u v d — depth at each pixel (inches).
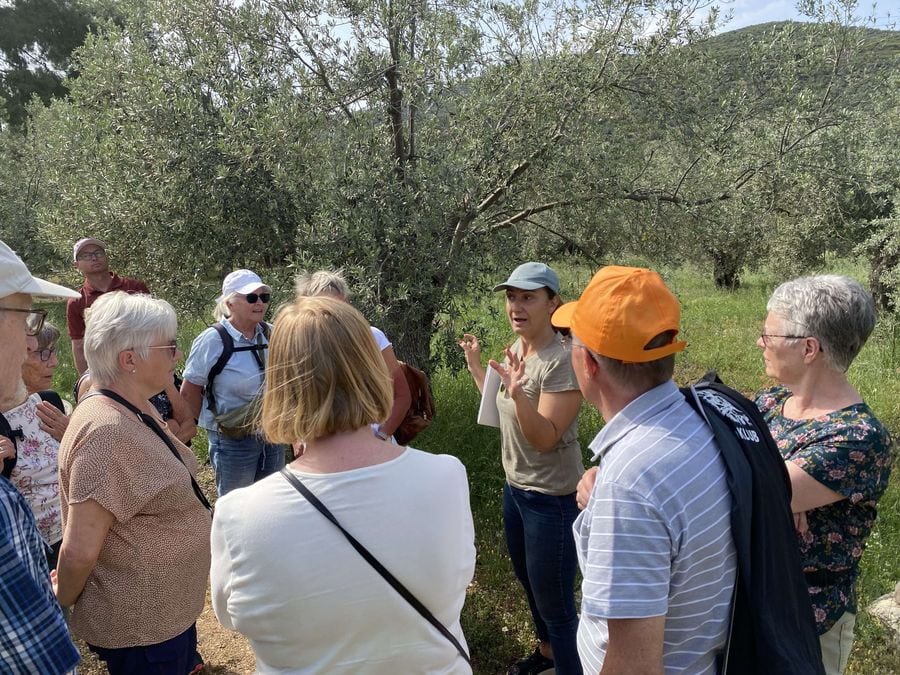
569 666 102.4
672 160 222.7
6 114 757.3
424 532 51.4
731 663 53.1
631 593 49.1
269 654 51.1
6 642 43.8
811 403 73.8
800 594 56.1
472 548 56.6
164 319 83.5
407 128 210.8
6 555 44.4
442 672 53.3
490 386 111.5
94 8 283.6
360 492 50.7
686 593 51.3
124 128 198.5
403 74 190.4
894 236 280.7
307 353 52.2
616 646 50.0
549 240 236.2
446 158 185.2
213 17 204.8
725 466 52.7
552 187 202.8
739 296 505.4
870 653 118.8
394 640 50.8
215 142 189.2
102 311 81.5
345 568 49.0
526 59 206.2
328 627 49.4
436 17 198.4
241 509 51.0
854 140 233.5
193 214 195.5
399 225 182.5
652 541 49.5
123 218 207.5
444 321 220.1
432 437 206.2
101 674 124.8
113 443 76.1
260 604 49.2
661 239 219.1
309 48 202.8
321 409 51.8
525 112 198.5
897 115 283.0
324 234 178.4
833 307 69.3
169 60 209.2
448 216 192.5
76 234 226.8
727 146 216.7
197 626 140.9
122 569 80.0
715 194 214.1
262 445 145.3
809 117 215.3
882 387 260.7
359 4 193.6
